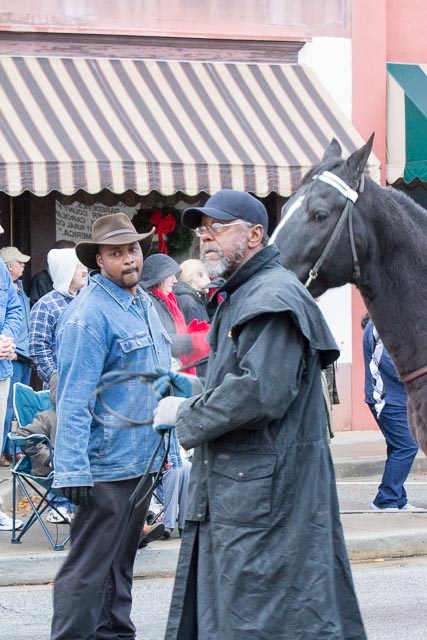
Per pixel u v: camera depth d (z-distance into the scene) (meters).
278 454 4.58
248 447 4.59
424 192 16.72
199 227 4.89
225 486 4.61
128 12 14.53
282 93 14.64
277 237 6.57
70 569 5.97
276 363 4.48
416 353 6.43
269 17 15.15
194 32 14.64
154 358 6.16
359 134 15.02
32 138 12.84
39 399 9.20
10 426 11.78
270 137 13.90
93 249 6.16
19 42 14.06
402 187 16.62
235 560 4.54
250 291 4.65
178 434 4.61
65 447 5.84
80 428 5.84
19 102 13.29
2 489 11.05
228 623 4.54
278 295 4.55
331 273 6.50
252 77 14.70
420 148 15.45
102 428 5.95
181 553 4.77
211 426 4.51
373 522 10.00
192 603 4.75
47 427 8.74
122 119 13.52
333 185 6.49
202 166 13.23
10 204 14.61
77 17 14.32
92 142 13.02
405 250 6.46
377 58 15.66
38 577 8.43
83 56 14.27
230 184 13.36
